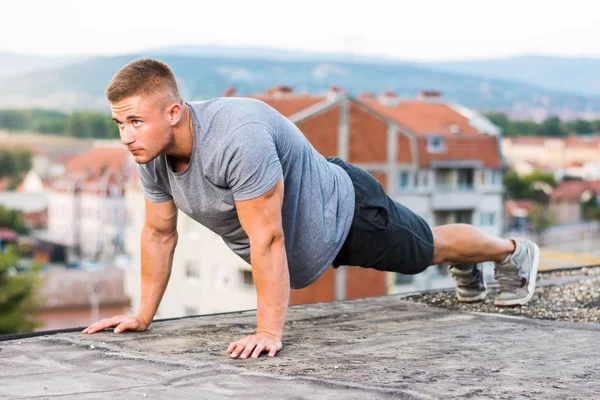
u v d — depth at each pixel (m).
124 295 86.31
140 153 3.06
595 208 140.38
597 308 4.18
